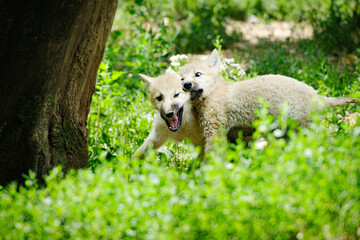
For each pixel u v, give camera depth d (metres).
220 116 9.41
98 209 6.20
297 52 17.12
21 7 7.42
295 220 6.02
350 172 6.41
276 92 8.96
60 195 6.48
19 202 6.44
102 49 8.23
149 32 16.28
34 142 7.74
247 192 6.02
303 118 8.91
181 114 9.79
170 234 5.84
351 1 20.38
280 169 6.27
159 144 10.06
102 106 12.73
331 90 12.16
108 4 7.92
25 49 7.49
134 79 15.05
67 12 7.46
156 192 6.42
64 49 7.62
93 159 9.55
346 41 17.66
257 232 5.88
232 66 12.15
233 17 22.03
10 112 7.66
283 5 22.22
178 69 11.84
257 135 6.63
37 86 7.63
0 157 7.74
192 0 22.55
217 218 5.93
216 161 6.47
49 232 5.96
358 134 7.10
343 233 6.14
